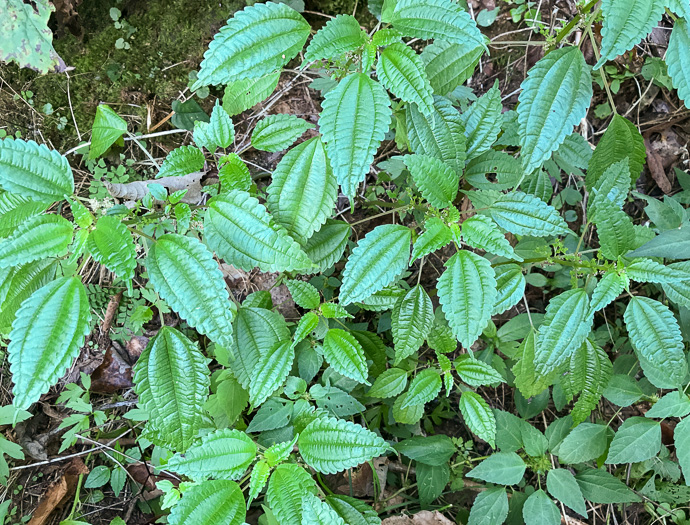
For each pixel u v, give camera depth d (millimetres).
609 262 367
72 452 479
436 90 380
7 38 438
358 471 490
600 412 533
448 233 329
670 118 545
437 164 326
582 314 356
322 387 409
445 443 466
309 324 373
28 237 283
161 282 297
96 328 485
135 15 500
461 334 323
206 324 297
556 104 326
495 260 490
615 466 517
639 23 291
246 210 312
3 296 314
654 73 515
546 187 429
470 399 411
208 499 308
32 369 274
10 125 478
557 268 491
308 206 345
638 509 518
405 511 477
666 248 338
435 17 304
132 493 477
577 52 328
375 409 486
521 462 441
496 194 390
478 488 514
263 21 303
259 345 379
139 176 501
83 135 497
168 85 512
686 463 398
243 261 320
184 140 521
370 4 502
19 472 464
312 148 341
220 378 410
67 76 490
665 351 352
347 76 313
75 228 303
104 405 490
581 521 509
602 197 351
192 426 330
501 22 539
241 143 520
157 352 328
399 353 402
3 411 432
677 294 353
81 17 489
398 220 533
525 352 428
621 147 386
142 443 463
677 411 404
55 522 466
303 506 292
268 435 399
